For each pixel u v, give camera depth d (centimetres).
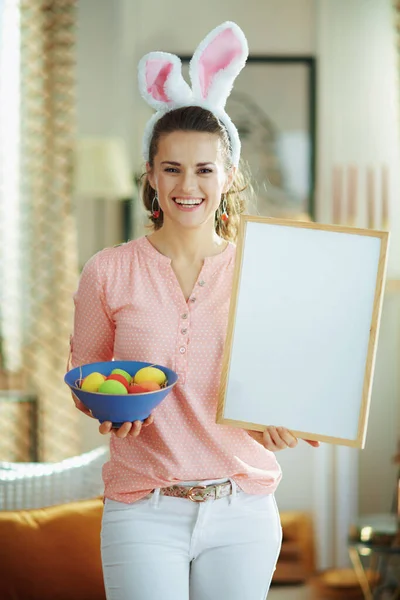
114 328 204
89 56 459
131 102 460
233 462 193
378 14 451
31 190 457
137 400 177
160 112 205
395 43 441
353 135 454
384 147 454
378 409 448
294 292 193
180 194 194
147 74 204
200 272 198
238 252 194
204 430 193
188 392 193
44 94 455
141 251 200
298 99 455
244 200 229
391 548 361
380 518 391
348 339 192
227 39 202
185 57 458
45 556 279
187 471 190
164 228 201
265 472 200
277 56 455
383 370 446
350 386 192
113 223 465
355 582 406
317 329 193
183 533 190
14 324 461
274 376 193
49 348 461
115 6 458
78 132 462
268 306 194
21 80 454
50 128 456
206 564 194
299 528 432
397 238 452
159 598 186
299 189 456
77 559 280
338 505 444
